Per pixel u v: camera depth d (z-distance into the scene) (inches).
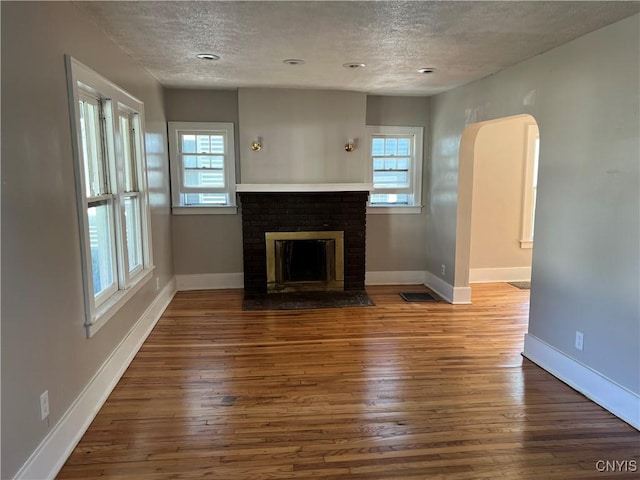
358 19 103.0
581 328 117.7
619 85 103.2
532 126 229.8
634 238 100.6
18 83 73.9
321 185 202.8
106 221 123.7
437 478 84.6
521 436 98.1
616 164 104.8
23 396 74.3
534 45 122.9
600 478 84.7
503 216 235.5
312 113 205.3
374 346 149.7
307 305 194.5
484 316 181.8
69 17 93.9
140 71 153.6
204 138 212.4
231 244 219.5
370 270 230.8
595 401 112.7
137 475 84.7
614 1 90.3
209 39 120.0
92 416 103.4
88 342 102.6
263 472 86.0
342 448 93.7
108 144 121.7
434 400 113.8
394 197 230.5
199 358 139.3
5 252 69.3
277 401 113.0
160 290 183.3
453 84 183.8
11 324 70.9
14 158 72.3
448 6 93.7
